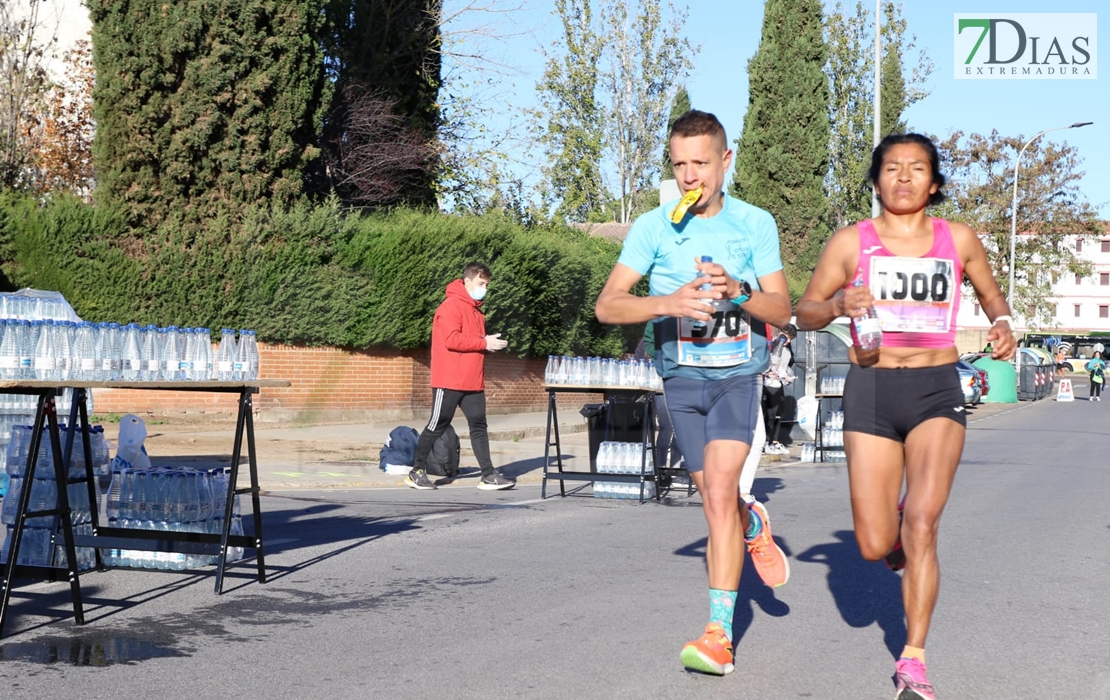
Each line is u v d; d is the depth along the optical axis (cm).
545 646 478
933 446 401
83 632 495
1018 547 757
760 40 3978
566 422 1748
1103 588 621
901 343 406
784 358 1519
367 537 770
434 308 1399
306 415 1408
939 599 589
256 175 1739
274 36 1769
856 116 4200
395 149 2391
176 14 1672
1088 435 2041
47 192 2138
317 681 422
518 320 1377
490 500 1009
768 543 481
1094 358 4166
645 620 528
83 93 2278
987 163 6197
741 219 439
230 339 624
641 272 443
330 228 1377
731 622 439
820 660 461
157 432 1441
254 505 607
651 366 1064
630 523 859
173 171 1667
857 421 414
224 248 1452
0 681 418
